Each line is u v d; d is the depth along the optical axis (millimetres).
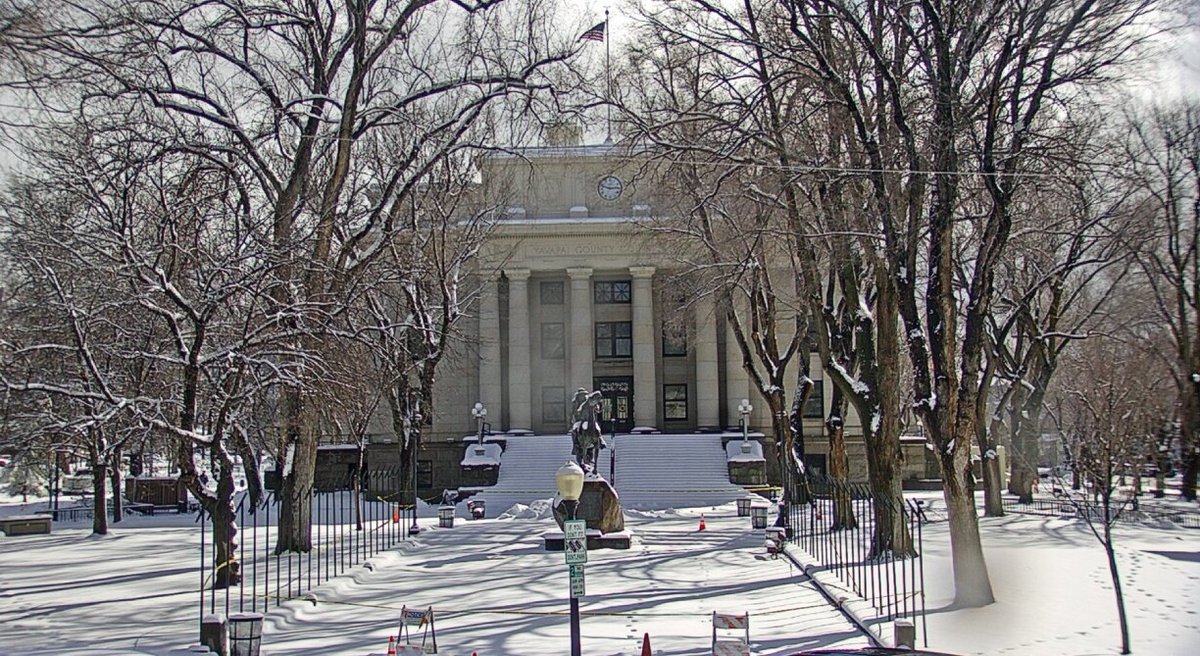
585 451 34281
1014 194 24078
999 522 37219
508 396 73625
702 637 16562
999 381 48000
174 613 19281
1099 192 34781
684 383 75375
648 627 17609
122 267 19266
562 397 75000
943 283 19984
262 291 20922
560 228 71188
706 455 64688
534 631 17328
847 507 33281
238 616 14281
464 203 57969
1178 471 57094
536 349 75125
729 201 35719
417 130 31422
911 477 70188
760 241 34219
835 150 24031
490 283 67125
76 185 21703
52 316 21500
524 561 29094
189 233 23375
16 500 74438
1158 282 46312
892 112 21062
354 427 33500
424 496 70188
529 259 72250
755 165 24891
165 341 22719
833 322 30547
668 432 74875
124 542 37125
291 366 22047
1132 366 39375
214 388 21562
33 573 26781
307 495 29516
